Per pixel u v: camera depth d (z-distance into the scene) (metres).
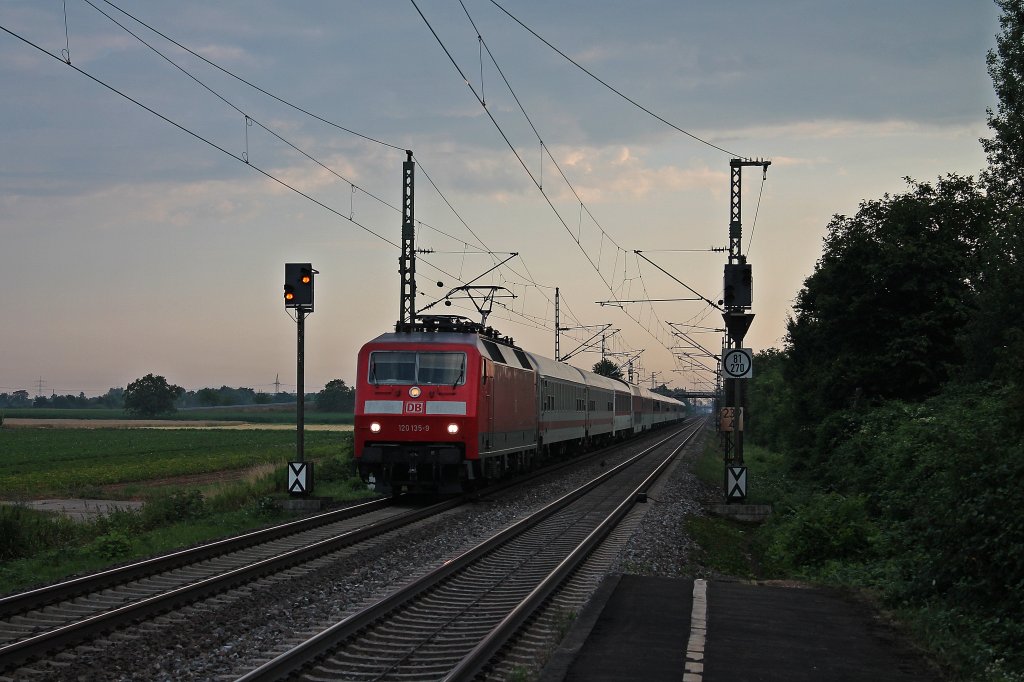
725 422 30.00
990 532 12.43
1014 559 11.65
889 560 15.88
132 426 129.12
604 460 43.03
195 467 45.75
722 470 47.91
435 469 24.22
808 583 14.60
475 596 12.88
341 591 13.04
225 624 10.77
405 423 24.09
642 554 16.28
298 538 17.88
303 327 22.97
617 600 11.49
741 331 24.33
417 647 9.96
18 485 35.59
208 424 145.12
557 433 38.84
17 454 58.94
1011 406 15.44
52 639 9.47
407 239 32.56
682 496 28.27
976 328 28.06
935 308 33.38
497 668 9.14
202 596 12.09
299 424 23.22
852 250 34.78
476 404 24.19
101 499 29.73
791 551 18.50
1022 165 27.89
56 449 65.19
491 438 25.98
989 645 10.19
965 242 34.12
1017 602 11.13
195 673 8.95
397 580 13.94
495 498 26.42
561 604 12.12
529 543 17.98
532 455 34.25
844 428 33.28
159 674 8.92
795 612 11.25
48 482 36.91
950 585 12.43
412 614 11.60
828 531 18.28
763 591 12.41
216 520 20.64
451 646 10.10
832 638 10.08
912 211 34.66
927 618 10.90
